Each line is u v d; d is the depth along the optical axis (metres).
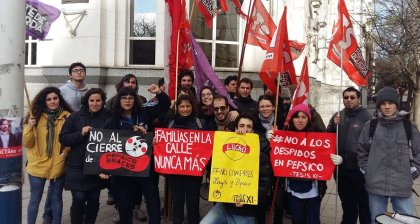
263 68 5.66
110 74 11.90
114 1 11.99
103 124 5.38
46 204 5.96
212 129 5.76
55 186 5.56
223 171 4.91
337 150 5.42
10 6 4.15
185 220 6.46
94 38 11.85
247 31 7.25
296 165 5.07
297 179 5.04
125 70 11.88
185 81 6.62
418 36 17.77
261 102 5.79
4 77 4.14
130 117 5.54
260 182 4.90
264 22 7.56
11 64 4.16
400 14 18.08
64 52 12.11
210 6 8.10
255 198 4.82
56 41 12.19
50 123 5.50
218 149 4.95
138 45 12.26
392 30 19.72
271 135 5.14
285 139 5.12
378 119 4.78
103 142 5.27
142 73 11.82
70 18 12.02
